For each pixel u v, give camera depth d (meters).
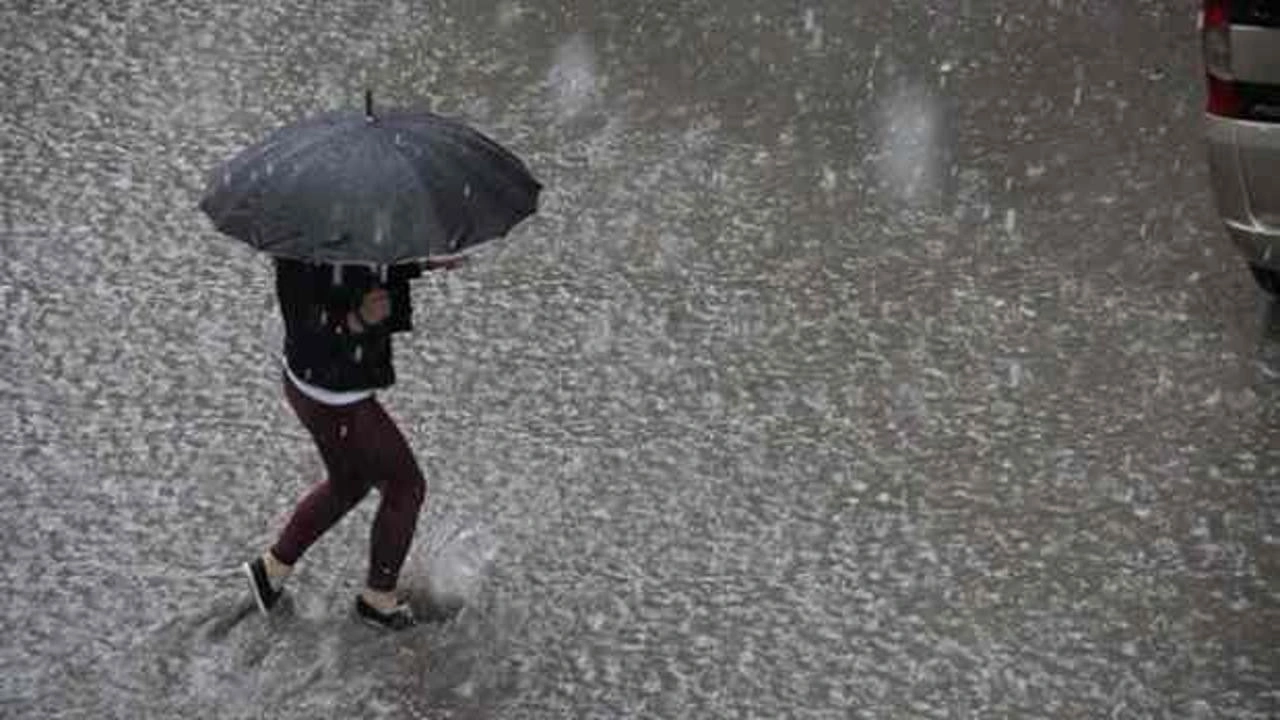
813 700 20.88
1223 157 27.55
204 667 21.53
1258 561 23.09
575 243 30.92
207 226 31.52
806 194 32.50
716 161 33.66
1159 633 21.86
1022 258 30.36
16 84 36.19
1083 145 34.25
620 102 35.97
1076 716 20.52
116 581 23.08
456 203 20.55
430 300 29.23
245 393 27.03
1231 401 26.39
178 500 24.66
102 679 21.36
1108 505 24.22
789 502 24.44
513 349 27.98
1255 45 26.80
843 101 36.06
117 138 34.28
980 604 22.45
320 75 36.88
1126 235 31.05
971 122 35.16
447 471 25.14
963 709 20.67
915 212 31.84
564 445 25.70
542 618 22.33
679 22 39.59
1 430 26.12
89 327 28.59
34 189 32.50
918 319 28.64
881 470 25.06
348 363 20.98
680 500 24.52
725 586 22.88
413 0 40.53
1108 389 26.75
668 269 30.12
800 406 26.52
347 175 20.41
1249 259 28.08
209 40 38.25
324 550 23.67
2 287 29.56
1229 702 20.67
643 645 21.86
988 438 25.69
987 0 40.69
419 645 21.86
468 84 36.62
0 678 21.38
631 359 27.72
